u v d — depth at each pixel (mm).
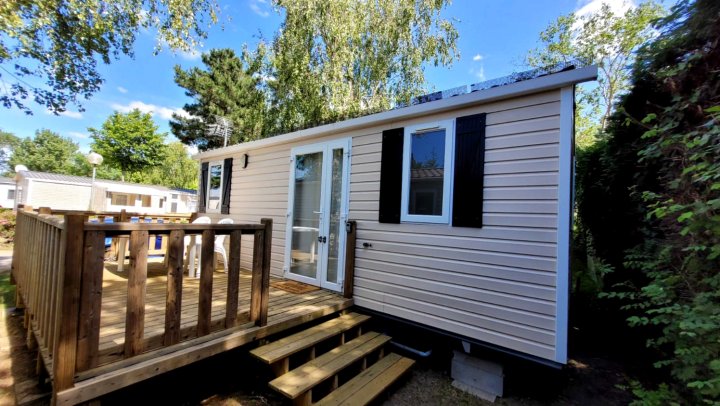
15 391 2293
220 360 2910
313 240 4355
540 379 3025
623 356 3604
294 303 3432
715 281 1866
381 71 9750
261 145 5277
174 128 17375
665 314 2291
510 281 2674
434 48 9625
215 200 6488
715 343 1761
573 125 2576
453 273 2998
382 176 3600
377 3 9445
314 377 2381
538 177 2580
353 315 3547
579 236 5512
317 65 8922
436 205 3178
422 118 3328
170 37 6867
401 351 3510
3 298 4422
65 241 1621
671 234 2555
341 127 3980
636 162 3525
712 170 1785
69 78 7383
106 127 21359
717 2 2531
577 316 4324
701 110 2348
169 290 2092
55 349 1600
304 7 8352
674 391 2082
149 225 1985
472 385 2889
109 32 6926
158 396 2506
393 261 3436
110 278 4145
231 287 2494
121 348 1862
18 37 5883
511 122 2754
